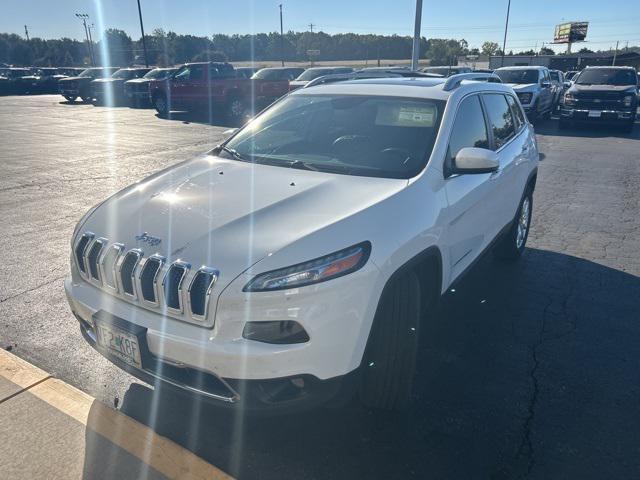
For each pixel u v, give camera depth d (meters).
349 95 4.03
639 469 2.61
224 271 2.39
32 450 2.68
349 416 2.98
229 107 20.02
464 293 4.59
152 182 3.38
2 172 9.43
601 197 8.07
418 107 3.72
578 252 5.65
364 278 2.47
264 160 3.64
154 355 2.54
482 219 3.96
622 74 16.36
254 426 2.90
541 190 8.52
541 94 17.72
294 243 2.46
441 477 2.56
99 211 3.08
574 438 2.82
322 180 3.17
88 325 2.90
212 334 2.40
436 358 3.58
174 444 2.75
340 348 2.44
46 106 26.00
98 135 14.85
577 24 71.62
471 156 3.32
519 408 3.06
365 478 2.55
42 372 3.33
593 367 3.48
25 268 4.98
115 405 3.04
